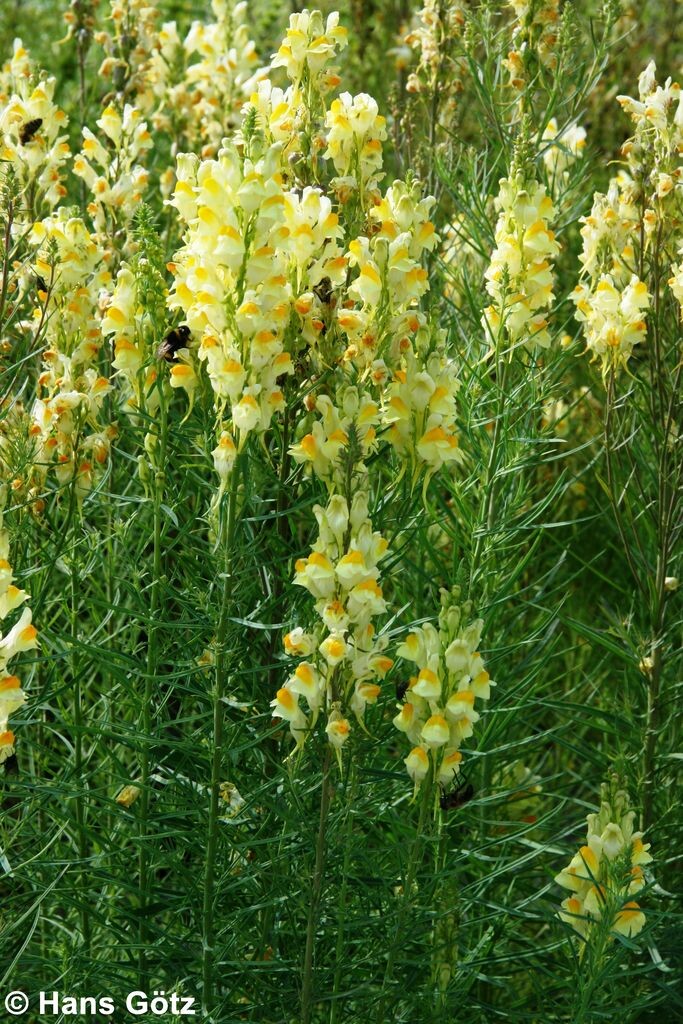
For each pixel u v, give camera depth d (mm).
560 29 1174
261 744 1029
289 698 895
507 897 1118
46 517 1074
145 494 1072
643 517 1155
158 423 1005
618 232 1163
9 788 1044
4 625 1023
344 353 977
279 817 989
